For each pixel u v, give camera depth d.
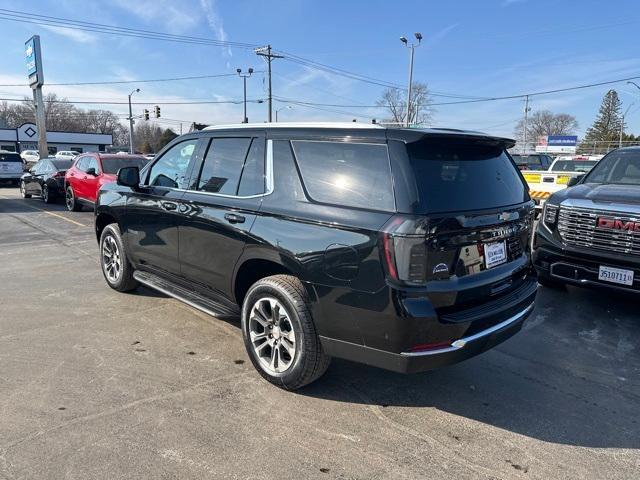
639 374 3.94
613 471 2.72
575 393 3.61
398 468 2.69
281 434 2.98
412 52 35.41
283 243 3.31
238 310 3.95
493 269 3.28
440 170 3.08
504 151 3.83
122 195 5.21
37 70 23.58
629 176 6.27
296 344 3.32
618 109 101.19
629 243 4.91
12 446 2.77
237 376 3.71
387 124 3.53
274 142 3.62
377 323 2.91
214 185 4.04
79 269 6.89
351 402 3.39
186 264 4.31
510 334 3.36
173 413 3.16
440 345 2.92
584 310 5.45
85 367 3.79
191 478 2.56
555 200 5.63
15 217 12.33
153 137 100.81
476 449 2.89
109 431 2.94
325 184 3.26
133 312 5.05
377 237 2.87
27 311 5.05
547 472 2.70
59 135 78.88
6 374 3.64
